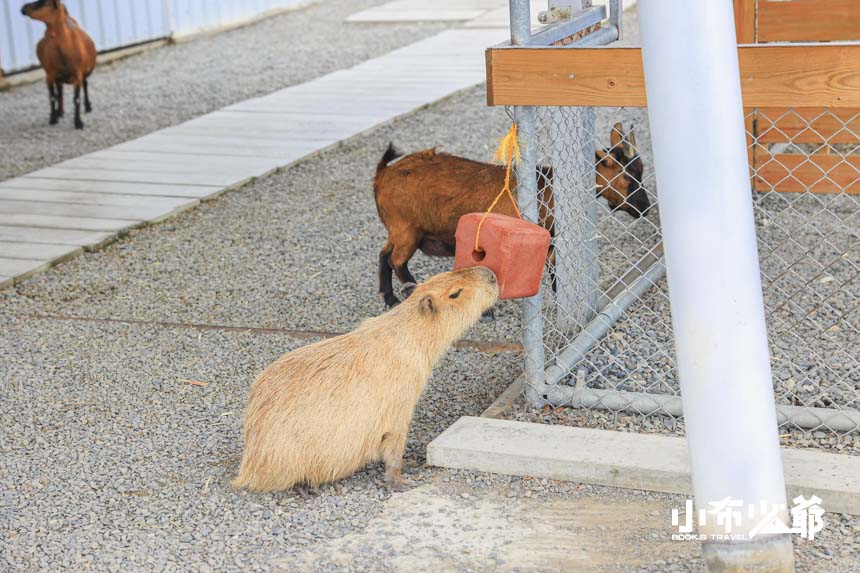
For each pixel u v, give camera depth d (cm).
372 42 1272
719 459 247
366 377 307
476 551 280
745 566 247
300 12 1529
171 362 432
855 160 568
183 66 1184
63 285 538
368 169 741
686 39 242
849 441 332
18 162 798
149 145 830
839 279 484
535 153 341
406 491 315
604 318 422
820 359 391
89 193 697
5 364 436
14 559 287
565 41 372
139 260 575
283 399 307
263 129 861
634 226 573
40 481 332
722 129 244
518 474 321
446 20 1384
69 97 1041
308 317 482
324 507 307
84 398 398
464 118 874
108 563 283
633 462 310
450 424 365
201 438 360
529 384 363
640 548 278
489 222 313
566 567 271
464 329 315
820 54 292
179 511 309
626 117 827
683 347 251
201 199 676
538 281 321
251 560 281
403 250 471
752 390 246
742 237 246
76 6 1171
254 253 579
